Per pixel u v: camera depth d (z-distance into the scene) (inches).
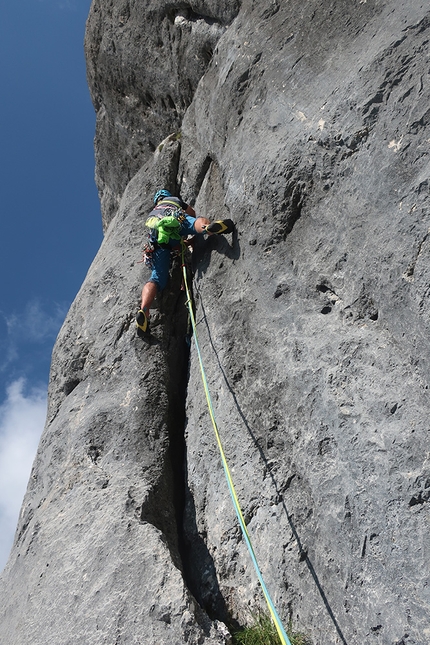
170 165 318.7
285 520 190.7
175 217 266.4
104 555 199.5
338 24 242.1
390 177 196.4
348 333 198.4
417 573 158.1
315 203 221.8
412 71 202.7
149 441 235.5
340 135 214.7
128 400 247.8
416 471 165.8
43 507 235.3
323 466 185.8
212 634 174.2
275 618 150.7
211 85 294.0
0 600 222.7
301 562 182.5
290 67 249.3
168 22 330.3
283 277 224.2
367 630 162.1
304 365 202.1
